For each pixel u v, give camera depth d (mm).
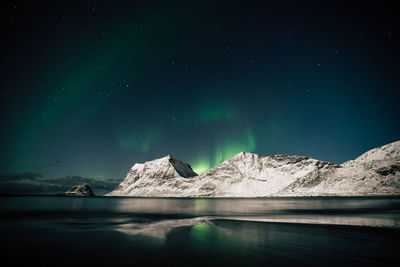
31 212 64875
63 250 21953
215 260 18375
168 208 87938
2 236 29141
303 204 109688
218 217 51875
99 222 43156
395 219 44281
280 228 34438
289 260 18266
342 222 40594
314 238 26734
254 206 99188
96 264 17875
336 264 17219
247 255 19688
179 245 23594
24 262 18562
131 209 81438
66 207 88875
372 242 24500
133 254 20391
